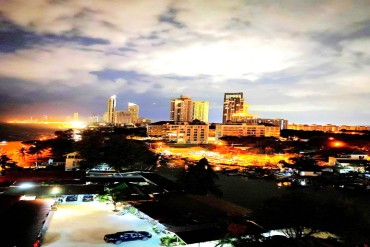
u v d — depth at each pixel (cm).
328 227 4188
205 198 6419
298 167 15012
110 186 7150
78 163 10262
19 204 5472
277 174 14062
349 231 4184
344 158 17012
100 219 5572
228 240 4147
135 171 9831
